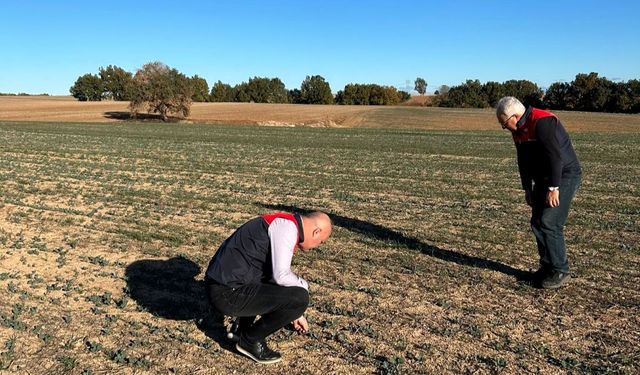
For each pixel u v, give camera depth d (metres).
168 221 9.34
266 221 4.07
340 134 42.12
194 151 24.00
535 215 5.94
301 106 97.50
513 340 4.79
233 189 12.98
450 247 7.77
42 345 4.64
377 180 15.09
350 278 6.38
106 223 9.08
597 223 9.45
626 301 5.69
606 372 4.24
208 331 4.97
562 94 102.38
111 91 118.31
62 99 121.38
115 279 6.28
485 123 63.84
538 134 5.59
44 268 6.63
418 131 49.16
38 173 15.29
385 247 7.70
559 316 5.30
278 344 4.71
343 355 4.52
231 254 4.10
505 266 6.85
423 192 12.95
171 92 64.31
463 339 4.80
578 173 5.79
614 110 95.31
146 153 22.62
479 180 15.38
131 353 4.52
